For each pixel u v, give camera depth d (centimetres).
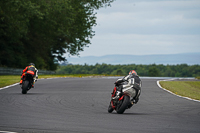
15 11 14312
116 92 4150
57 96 5888
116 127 3039
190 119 3584
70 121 3328
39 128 2925
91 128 2969
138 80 4191
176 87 9281
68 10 17062
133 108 4594
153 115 3894
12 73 16188
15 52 19212
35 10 14850
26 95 5894
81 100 5403
